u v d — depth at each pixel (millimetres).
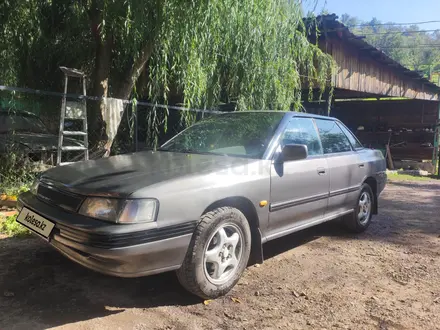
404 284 3664
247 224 3342
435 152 17328
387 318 2971
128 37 6043
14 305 2881
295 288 3461
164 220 2719
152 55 6488
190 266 2900
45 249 4027
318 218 4363
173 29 5770
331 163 4512
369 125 19844
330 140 4855
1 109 7797
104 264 2613
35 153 7008
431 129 18188
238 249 3303
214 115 4871
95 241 2553
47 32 7312
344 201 4816
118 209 2625
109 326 2662
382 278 3795
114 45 7223
